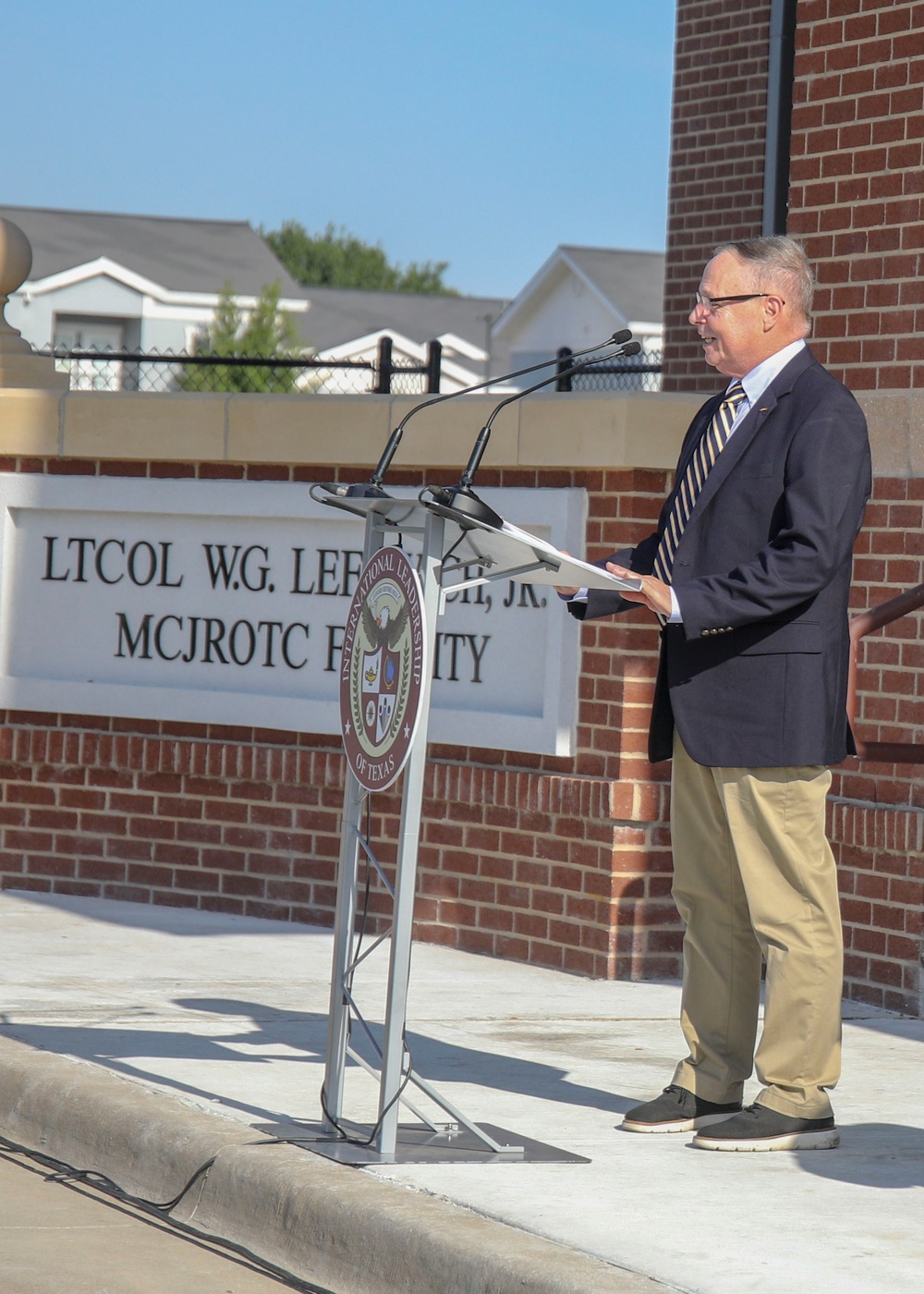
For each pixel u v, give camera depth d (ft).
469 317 261.03
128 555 36.52
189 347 200.85
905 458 29.25
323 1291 17.52
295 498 34.60
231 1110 21.20
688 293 48.62
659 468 30.50
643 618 30.71
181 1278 17.78
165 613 36.22
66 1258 18.19
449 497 17.58
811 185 30.94
